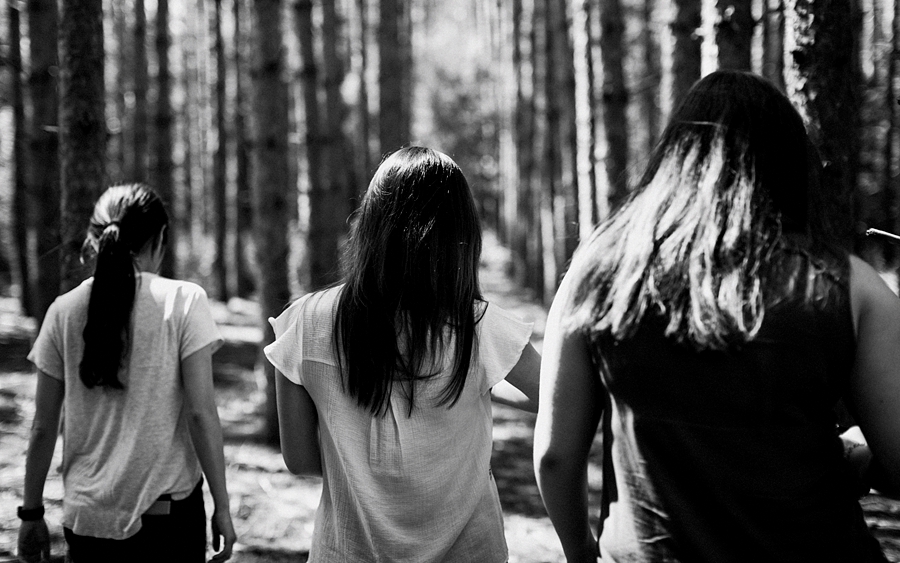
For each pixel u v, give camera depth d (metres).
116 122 16.78
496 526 1.81
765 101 1.41
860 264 1.35
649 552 1.32
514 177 21.98
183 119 23.00
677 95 5.77
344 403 1.73
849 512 1.31
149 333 2.21
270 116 6.35
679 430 1.30
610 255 1.41
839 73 3.13
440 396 1.73
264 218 6.35
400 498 1.72
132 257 2.26
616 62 7.93
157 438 2.19
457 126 35.84
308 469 1.87
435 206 1.73
